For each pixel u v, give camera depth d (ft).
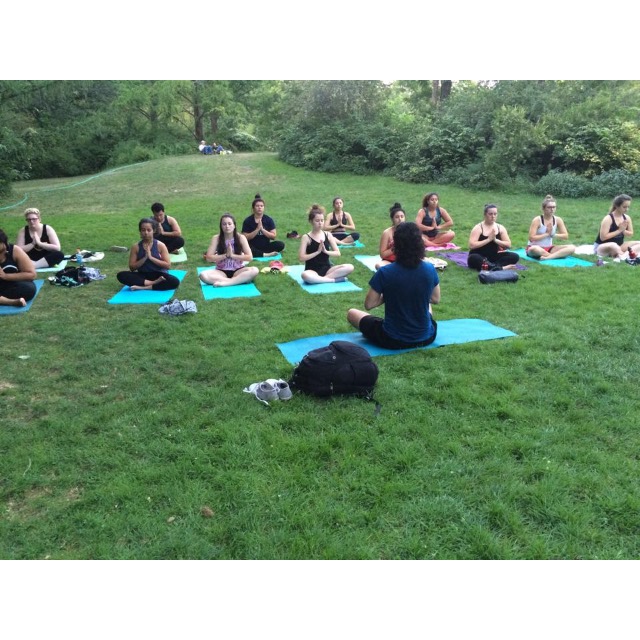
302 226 38.24
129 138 106.32
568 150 54.08
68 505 9.18
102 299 21.25
